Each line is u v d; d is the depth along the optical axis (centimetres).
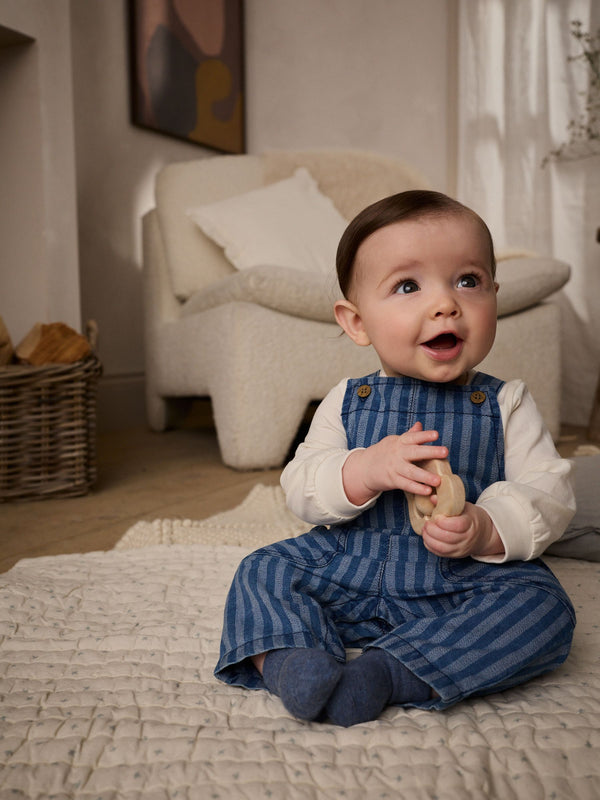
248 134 350
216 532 134
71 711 69
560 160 272
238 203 241
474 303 76
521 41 274
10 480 168
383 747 60
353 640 78
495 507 73
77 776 58
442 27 302
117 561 117
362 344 86
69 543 135
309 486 79
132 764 60
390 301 77
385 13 316
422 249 75
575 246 274
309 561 79
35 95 203
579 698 69
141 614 94
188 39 310
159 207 252
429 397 83
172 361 245
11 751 62
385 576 77
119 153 286
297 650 65
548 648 69
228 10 331
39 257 207
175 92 306
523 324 221
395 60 315
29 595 100
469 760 58
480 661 66
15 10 194
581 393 280
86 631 89
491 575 74
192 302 232
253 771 58
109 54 279
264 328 196
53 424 169
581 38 264
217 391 206
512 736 62
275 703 70
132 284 297
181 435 270
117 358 292
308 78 336
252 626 71
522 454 82
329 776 57
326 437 87
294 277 195
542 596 72
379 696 65
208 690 73
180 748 62
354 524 82
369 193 268
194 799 55
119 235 289
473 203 294
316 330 203
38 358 167
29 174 206
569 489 79
